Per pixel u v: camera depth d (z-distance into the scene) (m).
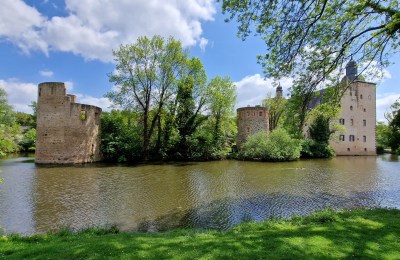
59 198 13.95
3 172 23.22
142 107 37.44
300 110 11.28
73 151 31.64
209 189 16.55
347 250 5.39
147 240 6.50
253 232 7.04
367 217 8.24
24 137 53.09
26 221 10.30
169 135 39.06
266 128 46.34
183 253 5.37
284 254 5.21
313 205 12.74
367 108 55.06
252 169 27.20
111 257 5.21
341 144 52.53
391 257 5.05
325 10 9.42
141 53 35.56
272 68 10.16
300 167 29.00
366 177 21.48
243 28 9.38
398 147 23.75
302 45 9.94
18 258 5.26
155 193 15.35
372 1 9.14
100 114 36.69
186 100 39.88
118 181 19.38
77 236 7.34
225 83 42.97
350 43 10.17
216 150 40.12
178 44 36.78
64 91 31.25
